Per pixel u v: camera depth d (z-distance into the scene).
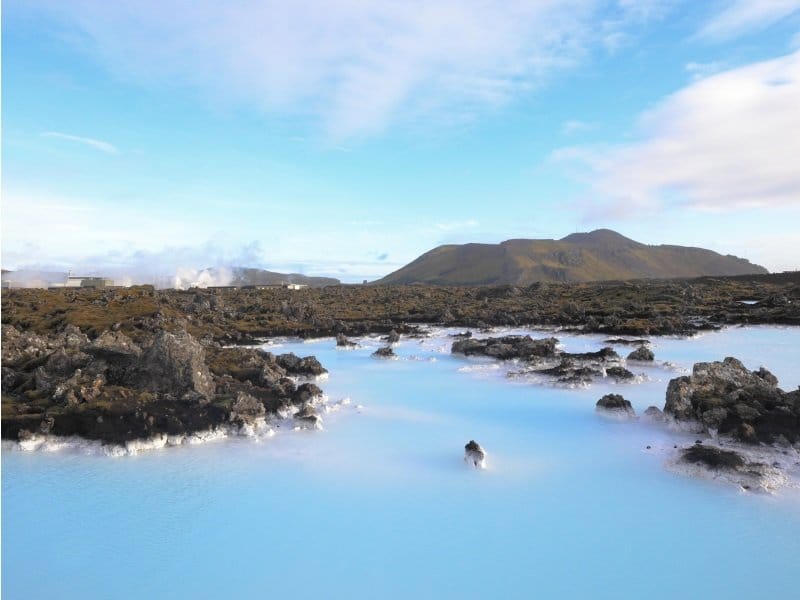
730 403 23.89
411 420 26.38
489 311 73.75
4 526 15.98
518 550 14.39
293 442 23.27
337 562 13.96
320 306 83.56
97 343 29.56
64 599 12.70
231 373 32.31
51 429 23.02
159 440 22.64
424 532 15.41
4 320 55.62
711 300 79.25
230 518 16.38
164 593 12.84
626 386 32.62
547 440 23.09
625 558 13.95
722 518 15.97
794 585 12.80
